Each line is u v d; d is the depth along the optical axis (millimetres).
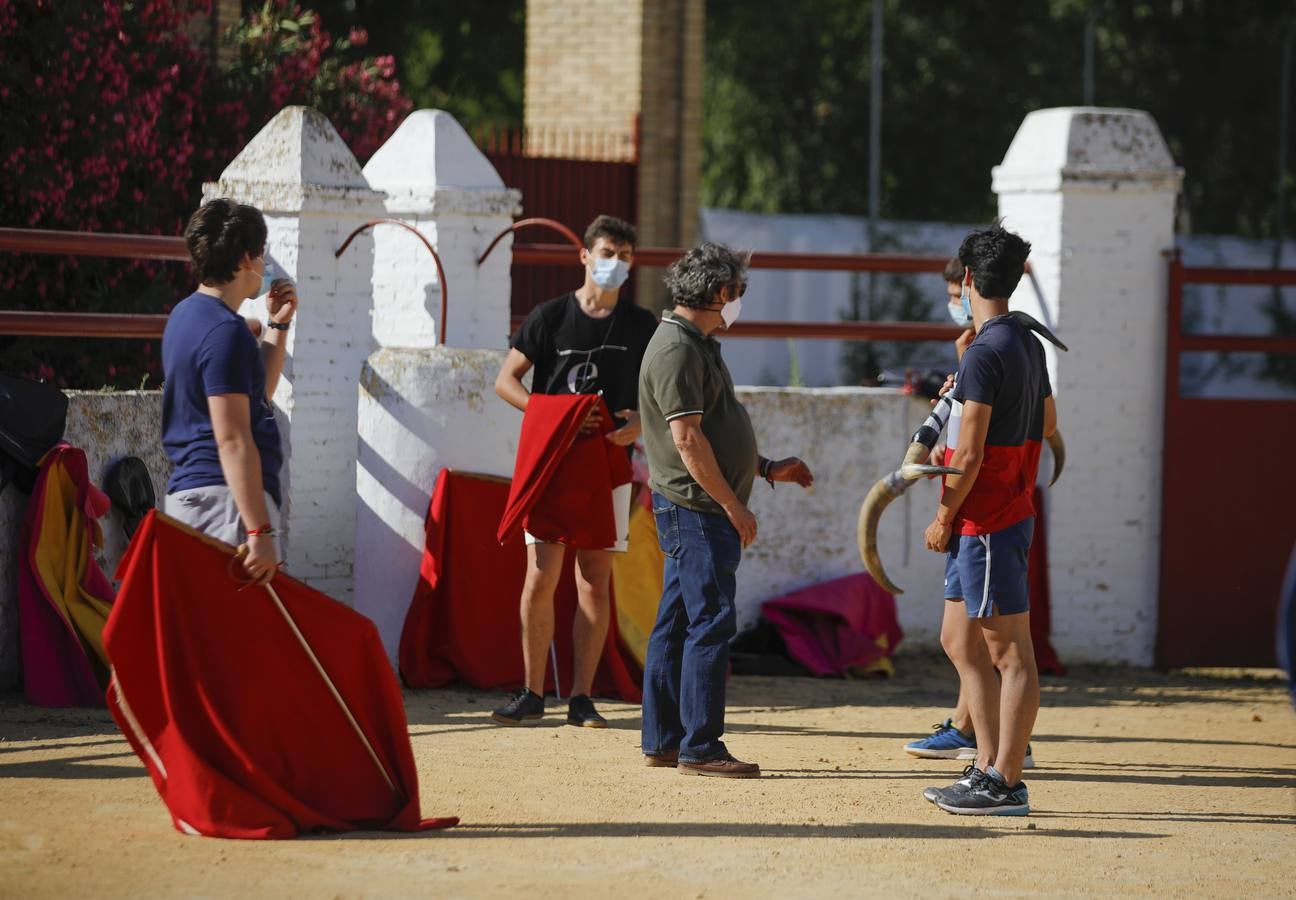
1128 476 22750
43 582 15594
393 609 18203
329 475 18922
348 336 18969
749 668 20625
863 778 14172
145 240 17625
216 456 11219
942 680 20703
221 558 11117
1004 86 66500
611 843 11477
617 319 16250
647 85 37875
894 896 10469
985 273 12906
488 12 61125
